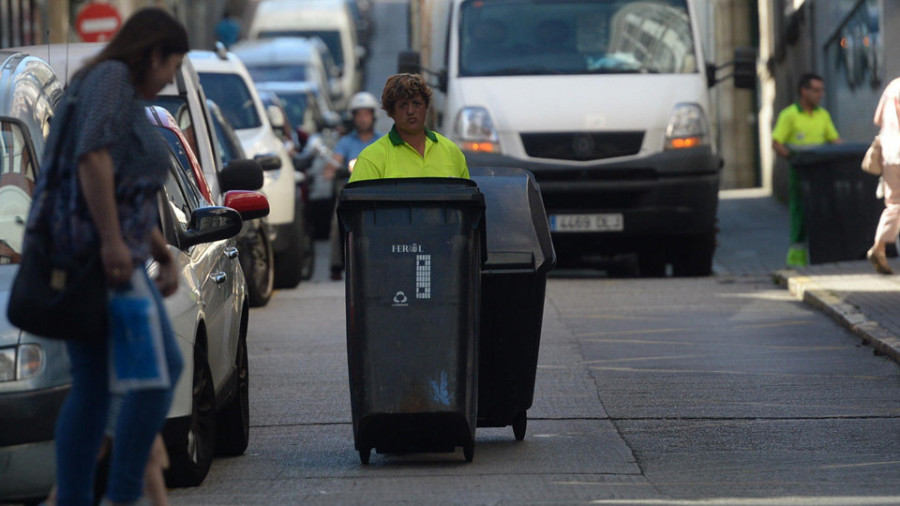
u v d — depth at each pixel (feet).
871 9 222.07
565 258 234.38
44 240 61.46
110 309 61.62
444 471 88.89
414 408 85.61
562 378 123.13
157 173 62.54
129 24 63.05
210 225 86.33
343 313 166.40
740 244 261.85
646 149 194.49
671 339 142.41
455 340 86.43
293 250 192.03
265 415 110.32
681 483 84.84
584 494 81.10
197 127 139.74
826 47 277.03
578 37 203.00
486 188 95.40
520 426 98.37
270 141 189.98
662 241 207.51
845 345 137.08
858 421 104.06
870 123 222.89
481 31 204.13
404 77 94.94
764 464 90.63
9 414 70.74
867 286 167.12
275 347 142.41
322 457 94.94
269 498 80.89
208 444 86.22
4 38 284.00
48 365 71.77
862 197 192.85
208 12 590.14
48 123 83.71
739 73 205.36
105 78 61.72
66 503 64.03
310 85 358.64
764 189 363.15
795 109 211.61
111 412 69.87
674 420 105.60
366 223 87.35
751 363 128.88
